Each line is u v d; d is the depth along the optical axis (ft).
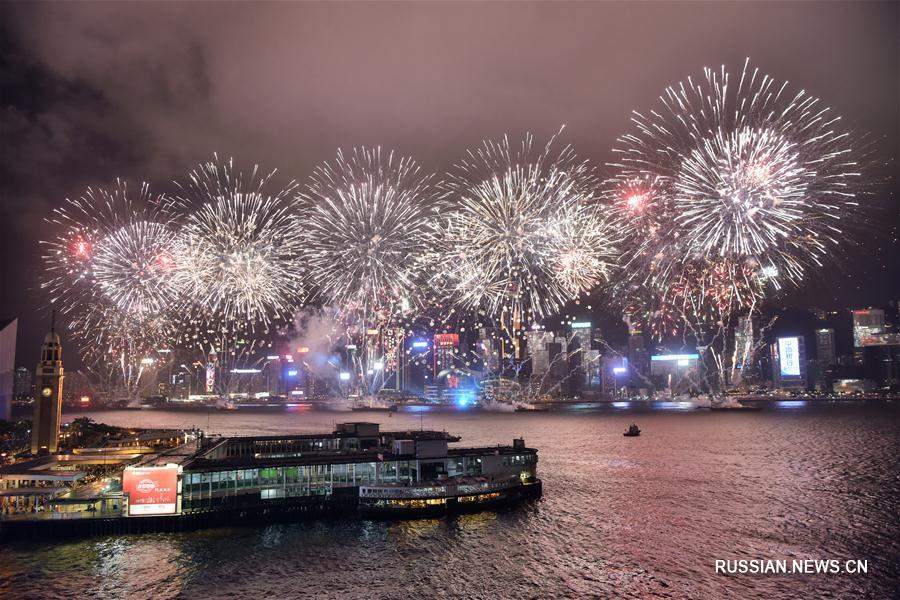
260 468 336.49
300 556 285.43
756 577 264.11
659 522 345.51
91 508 309.83
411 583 257.55
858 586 254.27
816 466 547.90
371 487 347.97
